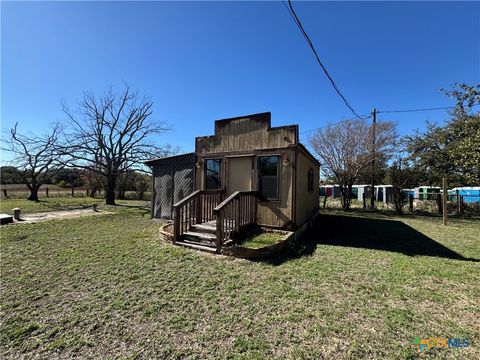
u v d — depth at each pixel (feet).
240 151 22.95
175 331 7.62
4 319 8.30
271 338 7.22
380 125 45.55
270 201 21.33
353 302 9.33
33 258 14.82
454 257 15.24
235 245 15.99
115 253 15.84
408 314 8.43
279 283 11.16
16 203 54.70
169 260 14.47
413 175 46.37
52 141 61.11
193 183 26.30
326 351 6.61
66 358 6.49
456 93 36.91
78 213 37.24
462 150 27.40
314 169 33.58
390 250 16.87
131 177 79.77
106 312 8.75
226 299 9.67
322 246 18.02
